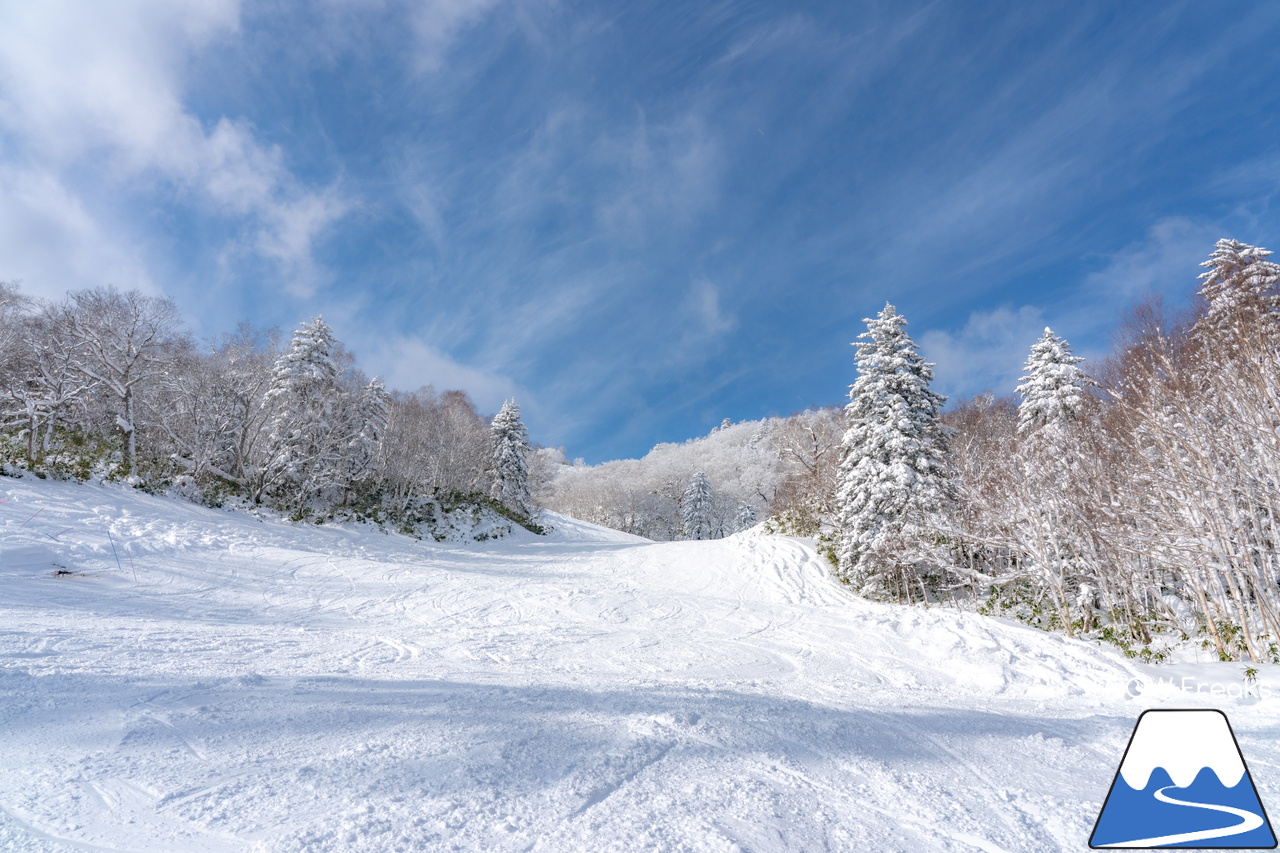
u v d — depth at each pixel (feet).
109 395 75.66
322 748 10.82
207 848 7.30
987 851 8.41
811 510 87.20
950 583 61.82
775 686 23.06
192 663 18.76
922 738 14.39
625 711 14.97
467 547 86.63
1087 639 40.27
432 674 19.90
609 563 79.77
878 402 65.82
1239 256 49.93
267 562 51.34
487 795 9.14
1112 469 44.11
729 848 7.92
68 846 7.18
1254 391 34.58
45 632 21.50
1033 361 74.64
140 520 51.96
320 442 81.71
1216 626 35.63
